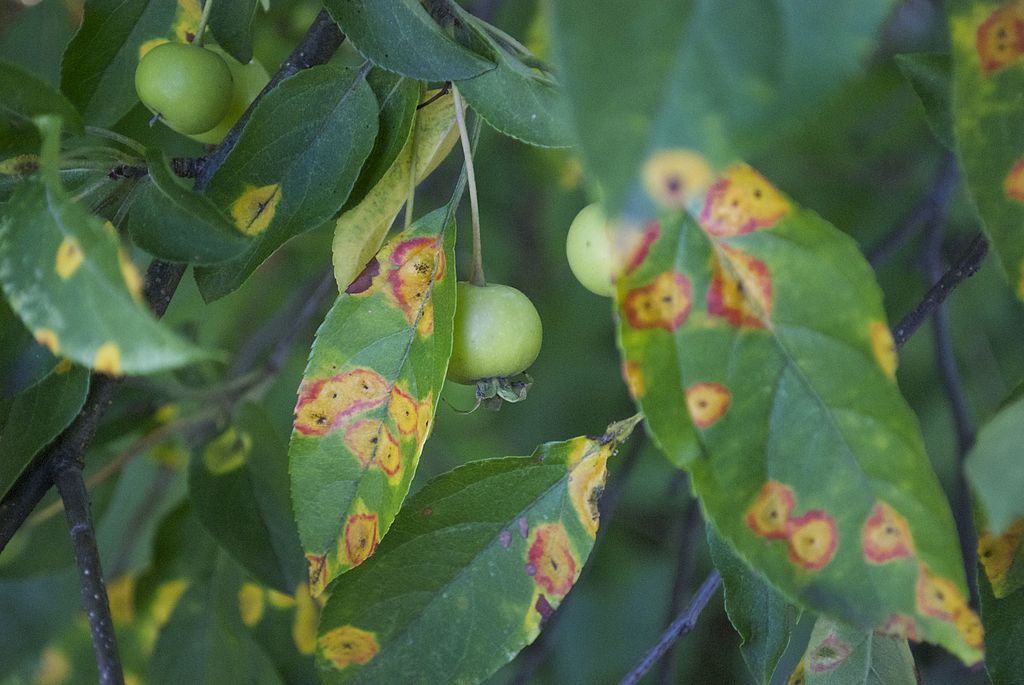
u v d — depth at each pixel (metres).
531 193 0.82
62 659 0.65
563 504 0.49
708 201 0.44
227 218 0.46
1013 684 0.48
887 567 0.44
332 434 0.48
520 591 0.49
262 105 0.48
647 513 0.84
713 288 0.44
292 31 0.66
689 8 0.39
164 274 0.49
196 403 0.61
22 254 0.43
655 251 0.44
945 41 0.68
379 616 0.48
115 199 0.48
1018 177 0.43
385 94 0.49
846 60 0.39
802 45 0.39
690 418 0.44
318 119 0.48
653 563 0.82
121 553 0.67
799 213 0.44
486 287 0.50
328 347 0.48
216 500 0.58
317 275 0.72
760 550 0.44
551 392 0.82
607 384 0.82
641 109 0.38
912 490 0.44
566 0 0.38
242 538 0.58
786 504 0.44
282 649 0.60
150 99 0.50
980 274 0.69
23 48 0.60
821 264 0.44
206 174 0.49
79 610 0.66
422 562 0.49
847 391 0.44
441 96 0.49
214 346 0.73
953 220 0.73
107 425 0.60
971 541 0.57
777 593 0.48
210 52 0.50
